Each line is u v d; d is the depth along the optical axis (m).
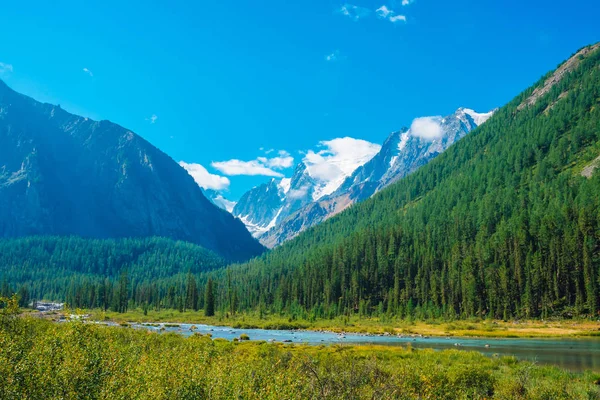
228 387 17.62
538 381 33.50
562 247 133.88
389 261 188.00
